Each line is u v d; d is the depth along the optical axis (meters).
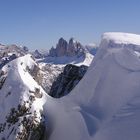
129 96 24.48
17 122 27.36
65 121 27.44
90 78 29.27
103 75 27.92
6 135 27.31
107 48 29.80
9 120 28.28
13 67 33.16
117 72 26.88
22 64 34.28
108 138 22.31
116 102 24.91
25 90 29.61
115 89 25.86
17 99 29.17
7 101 29.80
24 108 28.47
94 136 23.42
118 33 31.98
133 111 23.12
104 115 24.77
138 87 24.62
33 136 26.75
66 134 26.23
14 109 28.62
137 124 21.95
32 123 27.09
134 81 25.20
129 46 27.95
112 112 24.31
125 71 26.36
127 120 22.72
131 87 24.98
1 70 33.56
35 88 30.52
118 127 22.61
